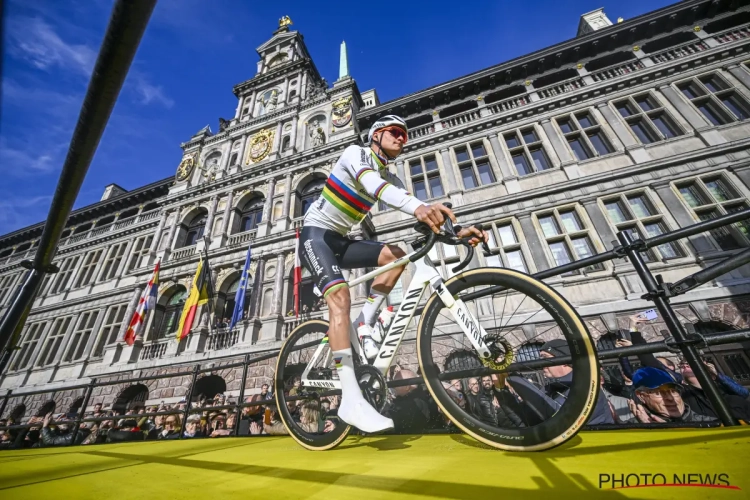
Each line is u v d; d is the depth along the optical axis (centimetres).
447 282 141
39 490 80
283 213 1192
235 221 1310
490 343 133
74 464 127
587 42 1148
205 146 1641
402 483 70
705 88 928
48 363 1284
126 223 1620
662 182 825
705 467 63
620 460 75
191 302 1051
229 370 905
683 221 765
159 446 200
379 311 172
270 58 1919
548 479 66
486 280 131
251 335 957
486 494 60
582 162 934
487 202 952
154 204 1650
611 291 746
